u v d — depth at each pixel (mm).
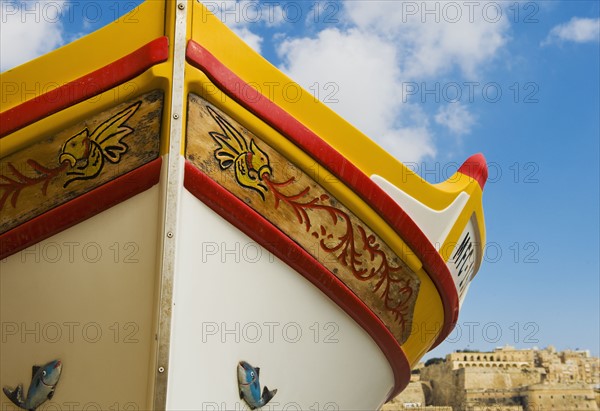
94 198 5281
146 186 5281
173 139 5234
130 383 5281
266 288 5684
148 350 5234
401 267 6477
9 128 5340
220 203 5410
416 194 6512
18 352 5410
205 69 5379
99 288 5336
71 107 5355
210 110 5441
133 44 5449
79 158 5359
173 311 5148
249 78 5633
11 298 5414
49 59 5477
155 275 5227
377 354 6723
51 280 5375
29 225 5316
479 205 7777
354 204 5996
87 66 5457
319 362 6125
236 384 5582
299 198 5785
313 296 5957
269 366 5770
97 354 5324
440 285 6980
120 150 5328
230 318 5527
